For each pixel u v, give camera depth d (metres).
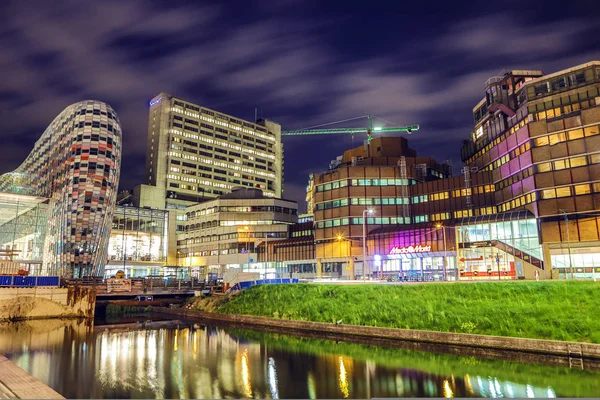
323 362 34.97
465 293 46.38
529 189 83.12
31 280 65.88
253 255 142.62
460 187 105.19
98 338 48.28
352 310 51.00
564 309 38.78
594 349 32.47
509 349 36.56
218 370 32.62
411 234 96.69
